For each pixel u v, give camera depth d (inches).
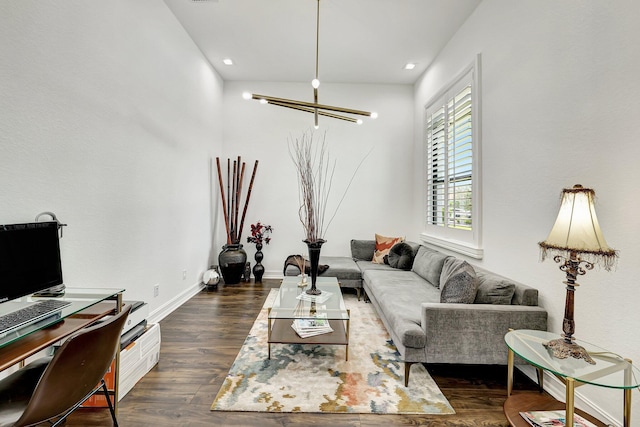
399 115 197.6
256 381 80.4
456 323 78.8
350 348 100.5
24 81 63.7
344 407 70.8
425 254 142.6
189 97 146.1
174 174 132.5
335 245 197.2
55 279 62.2
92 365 47.4
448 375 86.9
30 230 57.7
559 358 56.3
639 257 58.1
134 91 102.0
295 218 196.4
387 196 197.9
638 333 58.1
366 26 134.0
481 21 116.1
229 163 189.0
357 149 197.8
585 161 69.9
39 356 70.6
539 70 85.0
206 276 164.2
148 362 84.4
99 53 85.3
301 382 80.3
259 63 170.9
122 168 96.2
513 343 64.2
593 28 67.8
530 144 88.7
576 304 71.7
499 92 104.3
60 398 43.6
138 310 83.4
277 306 99.0
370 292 138.3
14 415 43.6
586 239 54.5
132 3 100.3
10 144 61.1
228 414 67.9
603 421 63.8
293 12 125.0
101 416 66.6
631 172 59.7
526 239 90.3
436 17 127.0
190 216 150.8
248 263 190.4
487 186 111.5
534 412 64.4
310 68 176.6
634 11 59.1
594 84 67.6
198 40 147.9
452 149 137.6
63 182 73.8
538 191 85.3
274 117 195.9
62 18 72.6
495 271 106.4
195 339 105.0
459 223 133.0
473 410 70.7
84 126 80.1
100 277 86.7
